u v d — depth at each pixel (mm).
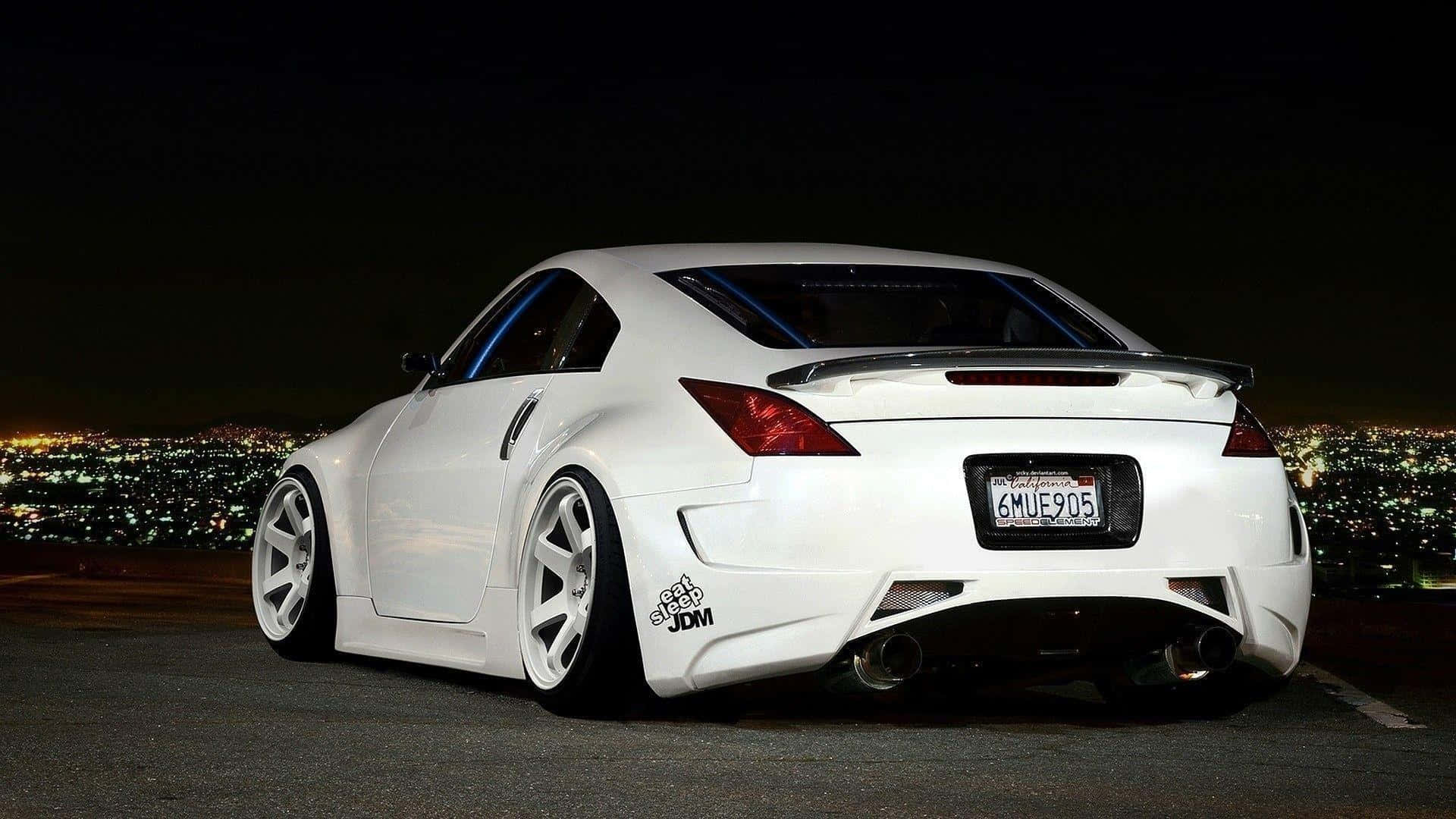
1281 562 5895
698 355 5934
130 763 4922
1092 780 4867
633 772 4879
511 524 6410
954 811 4402
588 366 6434
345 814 4277
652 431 5789
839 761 5113
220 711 6043
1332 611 10180
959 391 5574
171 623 9766
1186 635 5766
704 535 5559
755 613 5449
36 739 5328
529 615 6250
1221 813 4441
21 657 7777
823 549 5414
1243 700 6355
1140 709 6516
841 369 5438
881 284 6602
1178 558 5660
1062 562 5508
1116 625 5645
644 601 5676
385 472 7398
